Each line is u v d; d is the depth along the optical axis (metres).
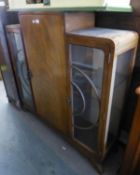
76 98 1.26
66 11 0.93
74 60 1.08
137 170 1.09
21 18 1.30
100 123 1.09
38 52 1.31
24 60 1.60
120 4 0.99
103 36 0.84
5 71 2.02
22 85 1.96
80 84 1.17
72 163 1.41
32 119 2.00
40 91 1.58
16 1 1.28
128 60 1.11
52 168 1.37
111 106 1.09
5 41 1.74
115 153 1.48
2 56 1.91
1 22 1.65
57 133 1.73
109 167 1.35
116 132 1.42
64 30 0.98
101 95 0.98
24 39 1.40
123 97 1.27
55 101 1.43
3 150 1.57
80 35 0.90
